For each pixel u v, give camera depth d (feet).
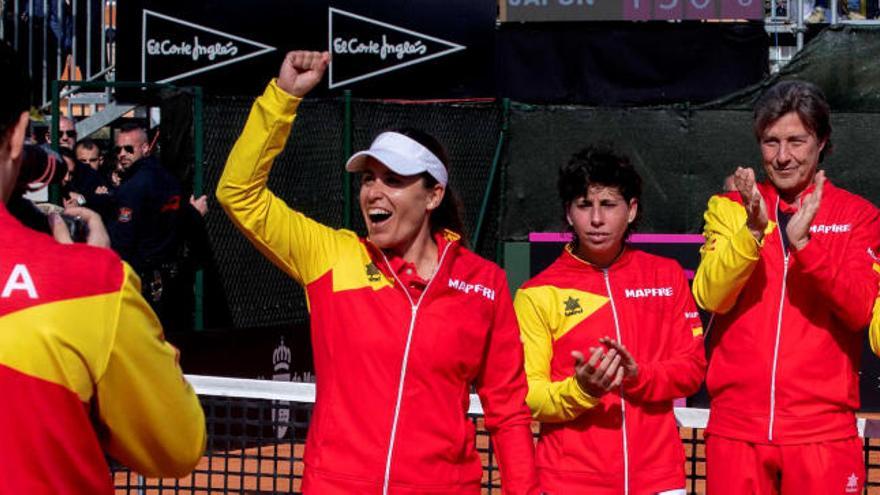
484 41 65.98
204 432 14.42
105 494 13.46
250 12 65.00
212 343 49.14
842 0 68.69
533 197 65.00
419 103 62.34
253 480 41.37
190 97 54.29
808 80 62.39
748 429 25.03
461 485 20.47
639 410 24.08
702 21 65.87
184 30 64.95
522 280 65.10
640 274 24.82
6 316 12.91
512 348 21.42
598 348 22.94
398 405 20.06
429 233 21.38
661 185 63.67
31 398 12.81
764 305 25.04
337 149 59.77
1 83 13.12
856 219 25.63
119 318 13.25
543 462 24.38
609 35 66.23
